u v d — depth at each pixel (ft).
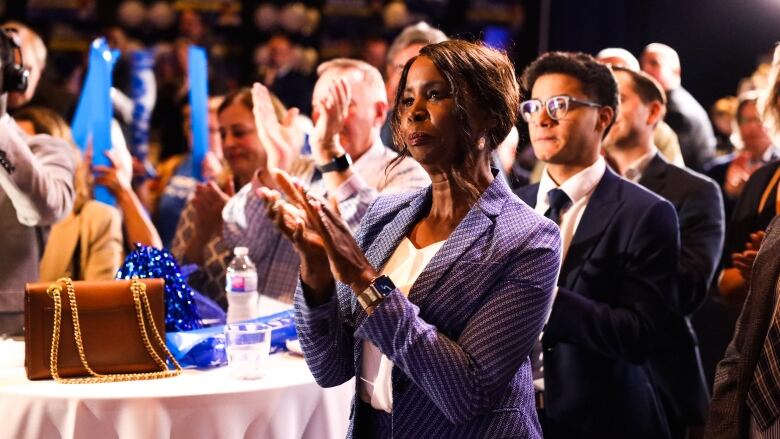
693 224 19.16
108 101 21.52
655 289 15.69
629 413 15.97
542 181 16.94
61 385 13.79
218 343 14.92
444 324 10.00
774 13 36.60
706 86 37.52
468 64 10.06
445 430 10.09
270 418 13.78
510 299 9.86
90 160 21.91
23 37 22.24
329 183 17.17
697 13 37.04
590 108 16.17
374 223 11.18
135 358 14.40
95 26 49.26
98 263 21.21
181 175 29.84
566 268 16.12
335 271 9.59
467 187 10.23
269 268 19.20
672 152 24.02
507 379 9.78
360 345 10.58
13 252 17.80
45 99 31.71
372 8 48.62
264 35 49.03
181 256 20.39
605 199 16.25
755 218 18.37
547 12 38.11
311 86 43.80
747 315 12.09
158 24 49.39
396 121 10.67
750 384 11.27
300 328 10.26
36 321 14.10
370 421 10.72
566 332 15.44
